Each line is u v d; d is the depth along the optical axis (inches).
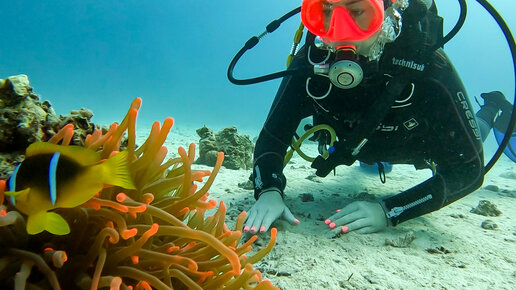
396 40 25.0
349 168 62.9
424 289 19.9
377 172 59.8
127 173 10.4
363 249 24.6
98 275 10.4
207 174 15.0
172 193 19.4
